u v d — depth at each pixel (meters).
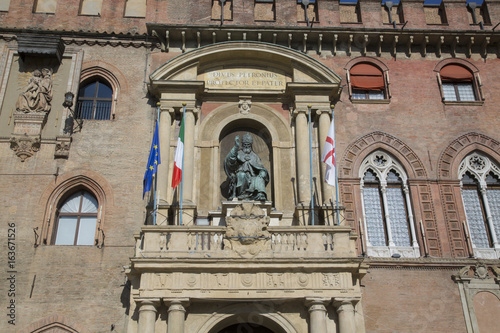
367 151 23.16
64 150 22.25
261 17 26.20
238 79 24.38
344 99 24.17
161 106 23.06
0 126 22.73
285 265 18.00
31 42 23.62
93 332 19.08
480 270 20.67
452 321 19.75
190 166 22.06
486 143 23.56
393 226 22.09
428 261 20.69
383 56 25.34
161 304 18.00
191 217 20.94
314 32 24.98
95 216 21.78
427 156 23.14
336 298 17.81
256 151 23.78
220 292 17.77
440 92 24.58
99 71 24.41
